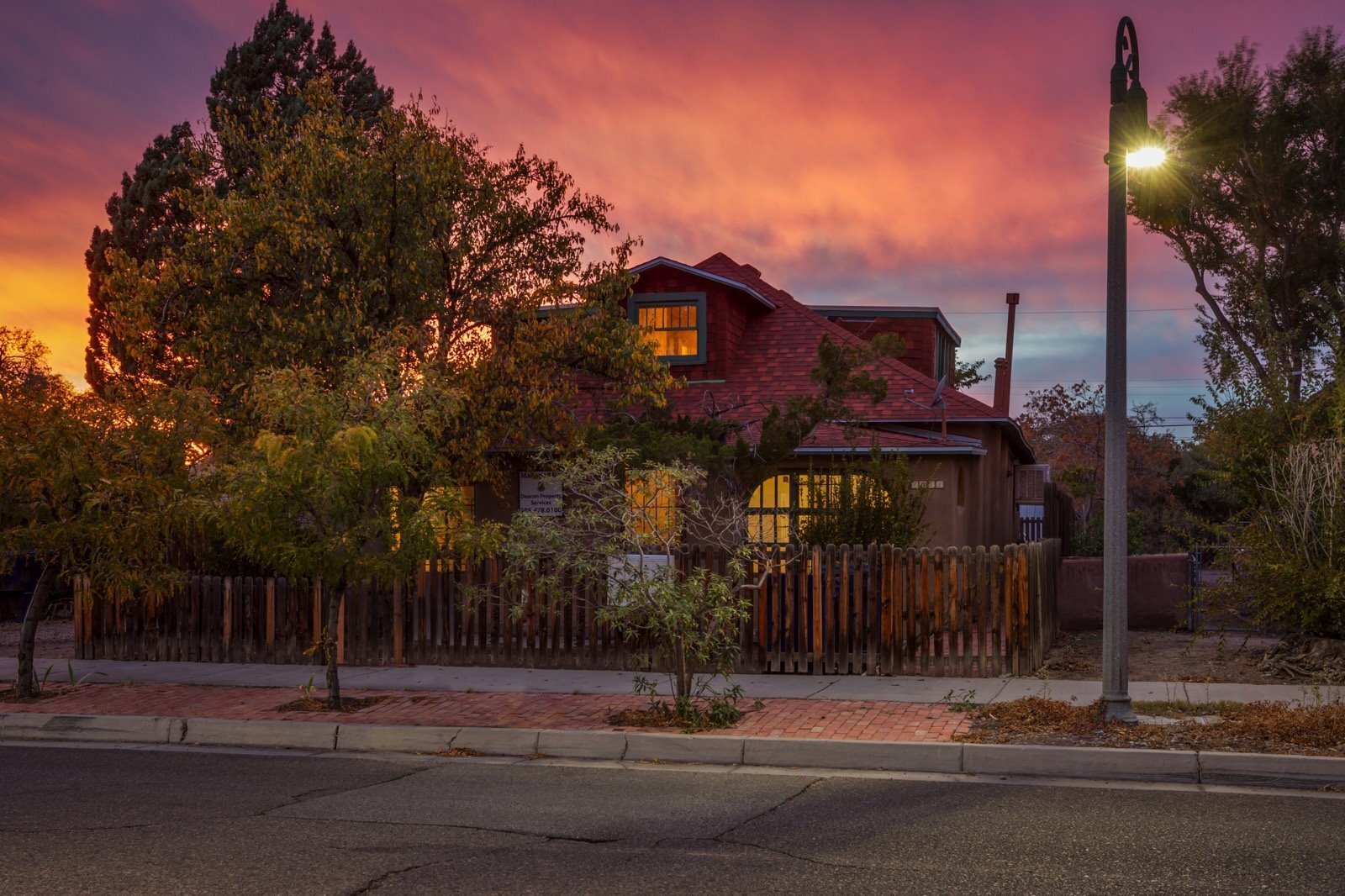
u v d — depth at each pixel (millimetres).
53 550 11781
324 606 14164
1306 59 25891
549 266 17578
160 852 6477
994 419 19172
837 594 12773
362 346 16297
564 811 7492
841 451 18562
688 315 22000
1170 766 8398
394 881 5922
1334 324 16812
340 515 11109
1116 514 9609
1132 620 16766
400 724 10180
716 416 17547
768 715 10305
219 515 11211
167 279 16375
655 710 10477
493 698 11547
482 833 6918
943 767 8781
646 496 11906
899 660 12477
